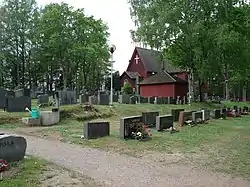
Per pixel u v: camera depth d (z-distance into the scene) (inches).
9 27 2203.5
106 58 2529.5
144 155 478.3
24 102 905.5
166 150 519.5
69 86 2714.1
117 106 1164.5
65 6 2208.4
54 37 2122.3
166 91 2112.5
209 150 529.0
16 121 792.9
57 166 386.6
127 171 384.2
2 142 366.6
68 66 2431.1
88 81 2844.5
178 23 1454.2
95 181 336.2
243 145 583.2
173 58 1712.6
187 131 765.3
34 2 2284.7
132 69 2723.9
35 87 2522.1
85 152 487.8
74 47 2178.9
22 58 2313.0
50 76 2736.2
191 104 1549.0
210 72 1505.9
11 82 2461.9
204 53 1488.7
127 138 605.3
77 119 886.4
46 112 802.2
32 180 320.2
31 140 576.4
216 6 1521.9
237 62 1659.7
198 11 1491.1
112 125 828.0
